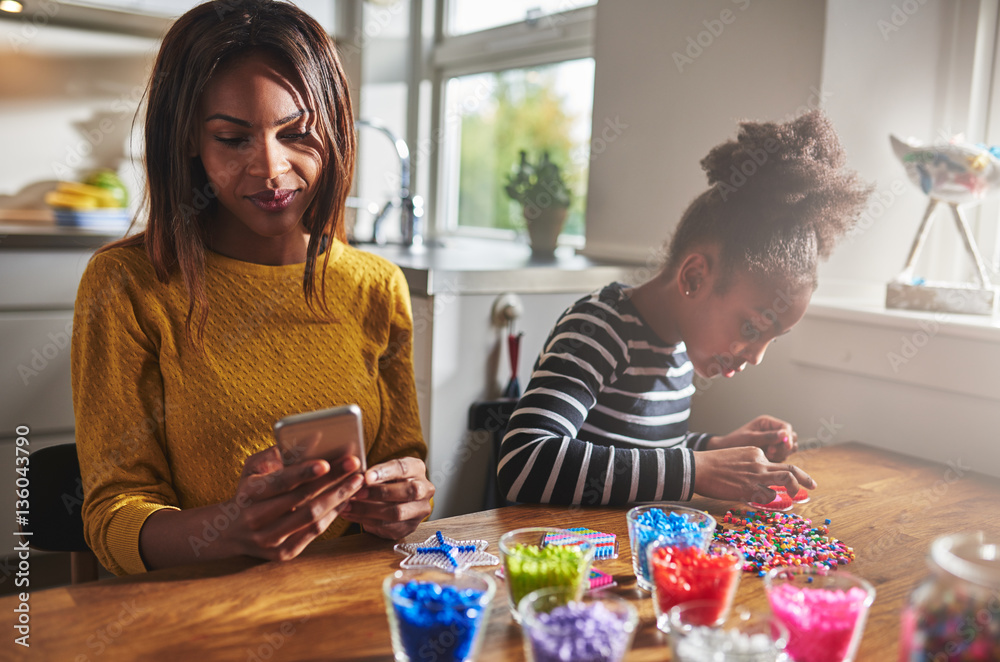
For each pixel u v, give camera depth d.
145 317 1.04
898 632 0.74
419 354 1.97
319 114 1.06
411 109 3.18
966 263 1.75
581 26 2.47
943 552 0.58
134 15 2.72
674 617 0.63
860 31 1.65
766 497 1.04
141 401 1.02
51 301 2.29
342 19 2.94
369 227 3.11
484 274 1.96
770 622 0.63
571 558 0.74
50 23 2.79
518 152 2.77
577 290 2.07
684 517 0.86
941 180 1.50
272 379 1.09
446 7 3.11
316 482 0.82
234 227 1.13
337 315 1.17
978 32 1.68
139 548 0.89
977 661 0.51
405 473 0.94
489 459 2.06
